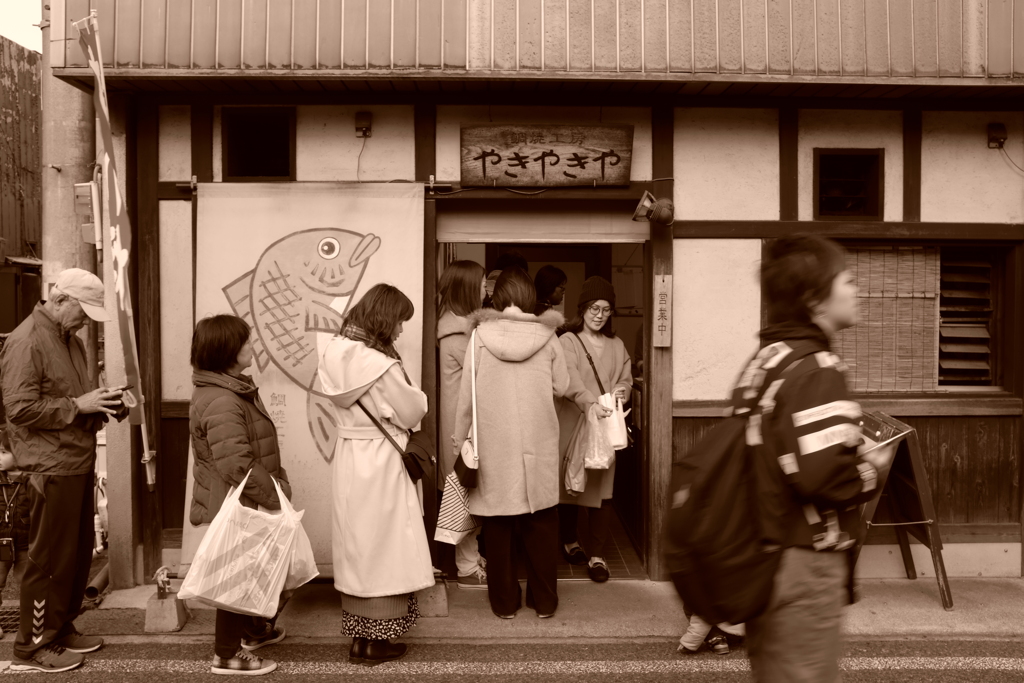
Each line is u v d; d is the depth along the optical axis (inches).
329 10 170.9
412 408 146.7
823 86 177.6
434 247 185.0
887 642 155.6
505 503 162.1
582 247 280.1
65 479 141.4
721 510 84.0
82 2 169.6
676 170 186.5
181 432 184.9
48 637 142.5
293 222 181.5
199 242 180.7
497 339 163.3
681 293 186.9
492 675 141.9
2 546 163.2
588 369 194.9
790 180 187.0
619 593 180.9
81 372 148.5
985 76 176.9
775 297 87.9
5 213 357.4
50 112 184.2
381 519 143.6
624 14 173.0
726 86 177.6
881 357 194.7
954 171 189.9
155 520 184.1
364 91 181.9
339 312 181.2
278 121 189.5
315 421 181.0
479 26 171.5
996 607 171.8
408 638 158.4
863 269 193.5
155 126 183.0
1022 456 190.7
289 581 141.6
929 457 190.4
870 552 189.5
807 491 77.8
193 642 155.7
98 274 188.5
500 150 180.4
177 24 170.1
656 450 186.4
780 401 81.4
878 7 175.9
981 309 197.5
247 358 145.2
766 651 84.5
